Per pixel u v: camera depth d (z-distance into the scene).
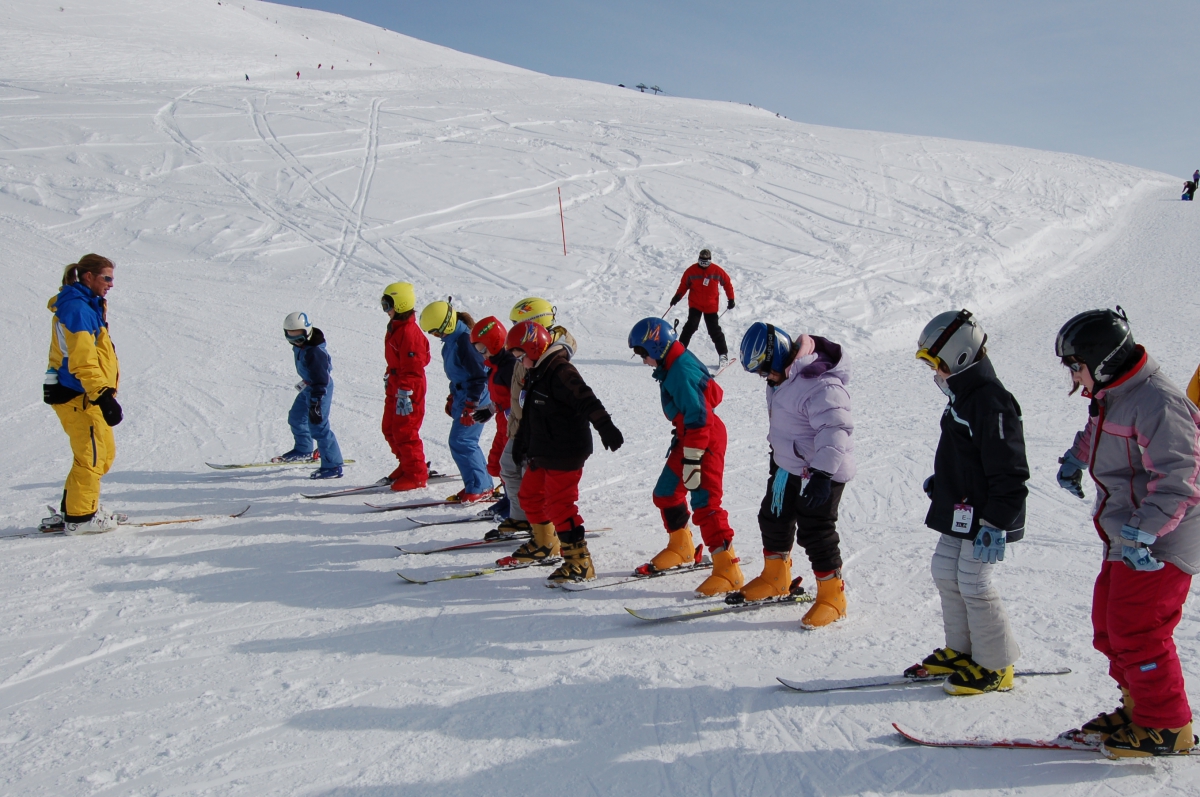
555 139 26.91
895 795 2.30
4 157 20.94
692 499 3.95
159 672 3.15
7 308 11.62
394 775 2.44
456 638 3.46
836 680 2.96
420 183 21.30
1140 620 2.37
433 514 5.43
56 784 2.41
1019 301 15.35
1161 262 17.44
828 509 3.42
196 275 15.06
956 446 2.75
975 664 2.86
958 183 24.88
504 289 14.80
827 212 20.56
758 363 3.31
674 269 15.98
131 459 6.82
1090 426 2.56
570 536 4.07
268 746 2.61
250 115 27.53
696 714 2.77
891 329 12.99
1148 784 2.32
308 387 6.23
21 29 45.59
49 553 4.57
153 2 61.06
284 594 4.00
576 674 3.09
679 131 29.62
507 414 4.95
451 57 82.56
